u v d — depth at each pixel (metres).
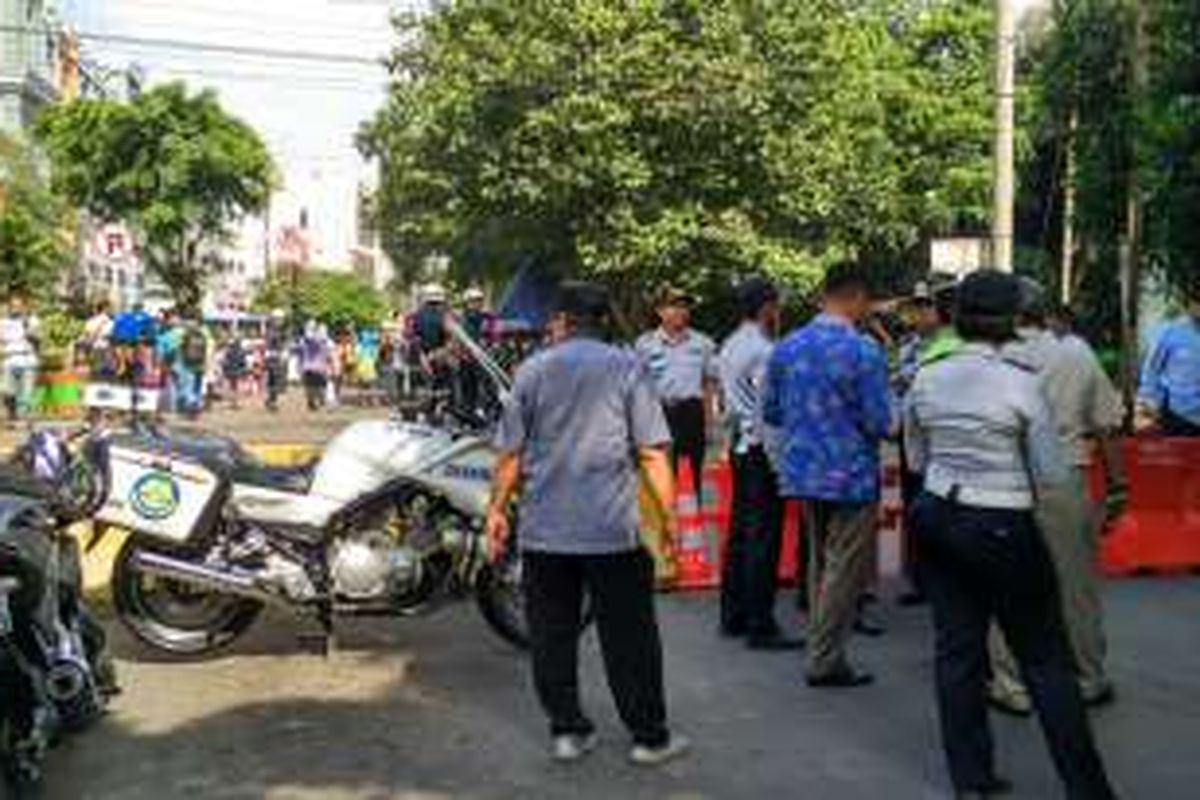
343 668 9.54
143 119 50.28
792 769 7.60
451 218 30.69
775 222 29.41
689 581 12.02
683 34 28.61
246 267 94.12
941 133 42.16
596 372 7.50
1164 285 20.69
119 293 51.22
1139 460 12.70
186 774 7.53
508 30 29.16
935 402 6.85
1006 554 6.70
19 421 28.70
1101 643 8.64
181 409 30.95
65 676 6.82
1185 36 18.16
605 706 8.72
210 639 9.77
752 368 10.06
